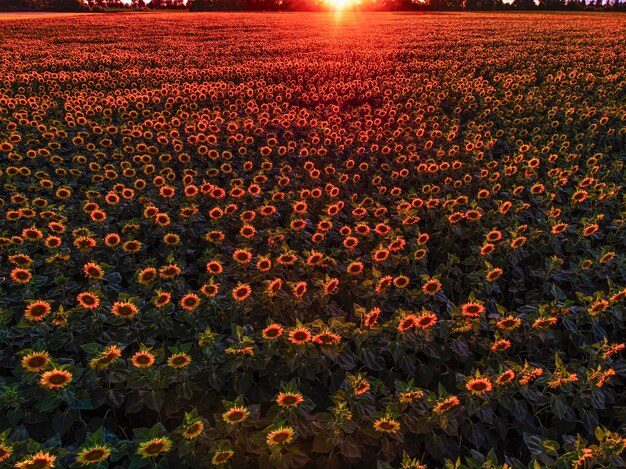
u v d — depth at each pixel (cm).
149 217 684
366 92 1769
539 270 622
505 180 961
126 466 374
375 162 1082
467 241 780
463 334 504
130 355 503
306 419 389
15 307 548
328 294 544
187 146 1175
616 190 810
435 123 1334
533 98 1549
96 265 536
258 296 545
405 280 520
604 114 1348
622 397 459
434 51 3023
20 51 3095
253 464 387
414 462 323
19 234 726
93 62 2638
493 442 410
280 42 3772
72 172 930
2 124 1297
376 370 461
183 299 484
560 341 527
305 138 1278
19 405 384
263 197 879
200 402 439
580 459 325
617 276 628
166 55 3023
